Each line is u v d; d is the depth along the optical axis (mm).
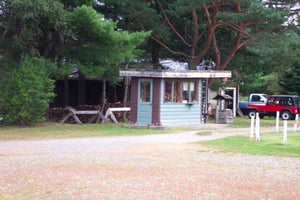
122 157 15078
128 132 24359
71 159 14531
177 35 37688
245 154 16281
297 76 46312
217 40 39250
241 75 42469
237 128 27641
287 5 33125
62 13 26172
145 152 16391
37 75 27094
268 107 38625
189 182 11266
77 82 39656
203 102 30188
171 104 27484
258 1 30984
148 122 27266
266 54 30625
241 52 38844
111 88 40750
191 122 28703
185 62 41156
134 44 29766
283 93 47719
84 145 18516
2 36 27719
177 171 12703
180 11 32094
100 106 34531
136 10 33125
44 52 29844
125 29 34438
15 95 26922
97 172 12367
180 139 20906
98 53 29172
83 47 29156
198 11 36250
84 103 37750
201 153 16344
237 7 32188
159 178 11680
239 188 10711
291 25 34094
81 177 11688
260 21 31438
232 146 18281
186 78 28156
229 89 42750
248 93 53844
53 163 13742
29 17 25109
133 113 27906
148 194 9953
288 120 37625
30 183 10969
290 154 16344
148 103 27234
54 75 29156
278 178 12008
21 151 16609
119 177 11734
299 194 10219
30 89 26766
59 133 24031
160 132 24391
